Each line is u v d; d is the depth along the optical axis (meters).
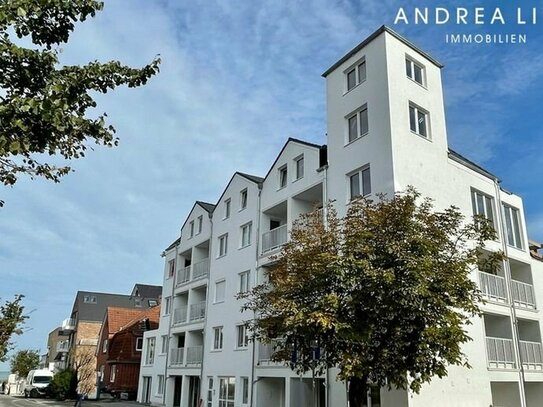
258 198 26.41
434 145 20.38
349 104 21.03
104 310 70.12
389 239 13.00
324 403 20.56
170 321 34.91
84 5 6.24
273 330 14.07
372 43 20.66
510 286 21.48
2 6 5.43
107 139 6.59
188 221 35.22
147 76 6.89
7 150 5.39
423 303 12.20
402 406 15.86
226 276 28.23
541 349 22.03
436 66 22.02
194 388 30.55
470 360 18.28
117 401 39.97
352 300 12.33
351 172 20.11
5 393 67.56
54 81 5.86
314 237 14.71
